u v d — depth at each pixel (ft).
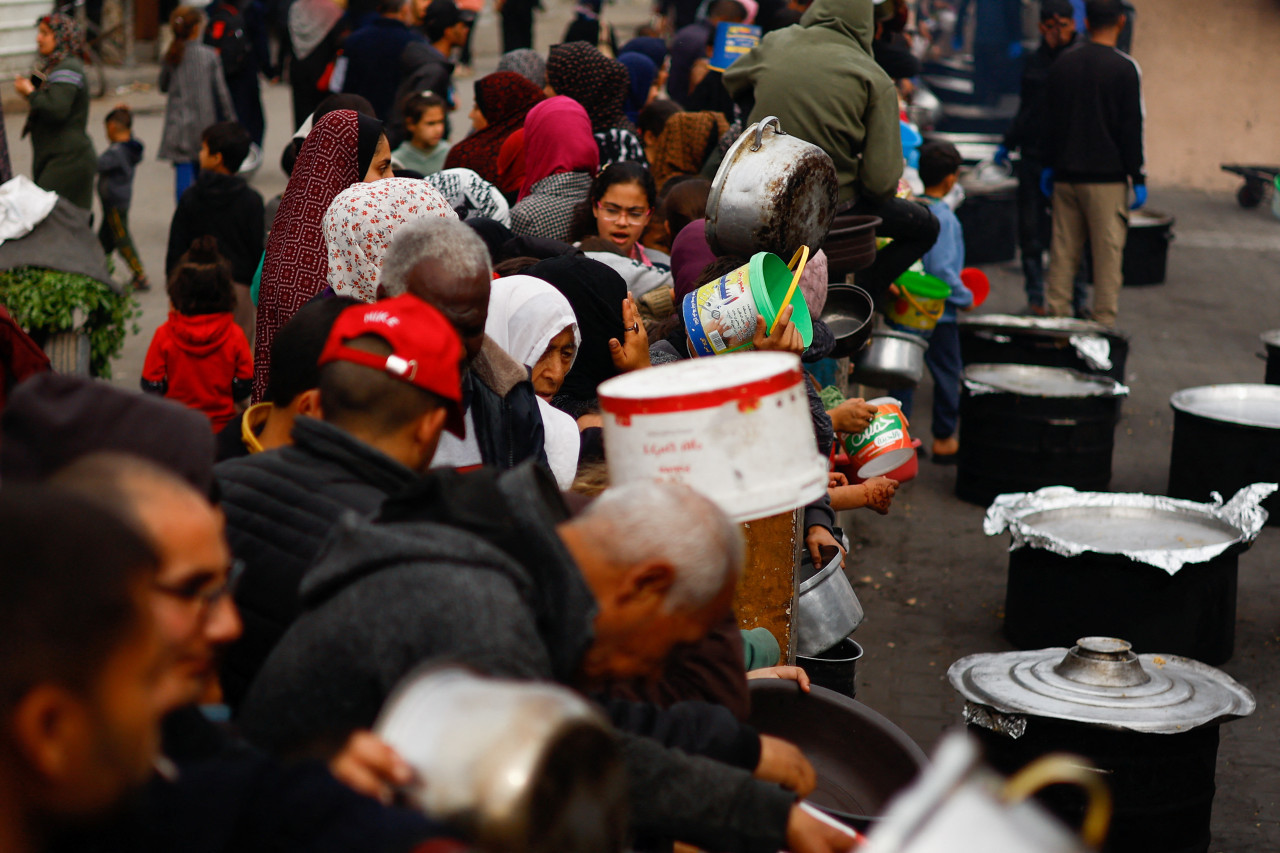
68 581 3.51
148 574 3.72
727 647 7.29
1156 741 11.92
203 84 36.06
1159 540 17.06
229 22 40.88
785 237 11.85
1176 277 40.91
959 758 3.73
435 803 3.86
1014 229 42.42
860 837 5.88
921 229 19.72
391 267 8.25
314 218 12.50
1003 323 26.14
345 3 37.68
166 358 18.71
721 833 5.74
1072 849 3.66
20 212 17.53
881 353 20.06
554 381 10.41
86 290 17.67
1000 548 21.39
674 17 58.34
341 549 5.50
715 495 6.52
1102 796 4.35
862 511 22.89
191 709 4.74
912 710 15.89
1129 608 16.46
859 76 18.45
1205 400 22.76
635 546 5.53
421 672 4.27
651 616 5.61
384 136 13.01
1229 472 21.54
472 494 5.70
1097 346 25.07
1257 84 52.11
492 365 9.37
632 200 16.06
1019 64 55.98
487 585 5.27
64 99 28.60
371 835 3.80
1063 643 16.88
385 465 6.73
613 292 11.44
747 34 30.53
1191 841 12.35
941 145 23.98
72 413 5.90
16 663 3.46
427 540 5.36
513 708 3.96
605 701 6.20
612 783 4.03
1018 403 22.41
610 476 6.81
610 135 20.92
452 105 30.25
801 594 12.00
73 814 3.62
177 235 22.88
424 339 6.80
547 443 9.86
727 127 23.59
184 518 4.60
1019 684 12.71
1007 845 3.60
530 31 50.98
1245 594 19.72
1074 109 30.96
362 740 4.13
